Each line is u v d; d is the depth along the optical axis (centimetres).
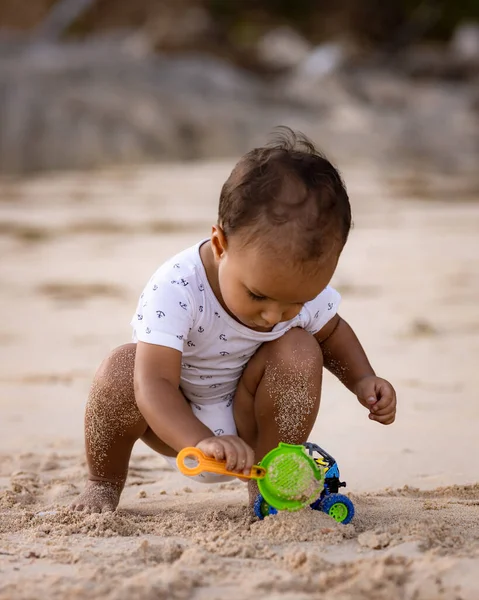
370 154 3328
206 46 4347
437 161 3419
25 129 3181
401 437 646
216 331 455
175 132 3325
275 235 399
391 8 5703
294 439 457
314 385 456
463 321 1145
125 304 1333
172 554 381
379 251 1777
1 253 1822
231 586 346
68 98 3309
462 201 2627
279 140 444
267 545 391
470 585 344
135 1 5266
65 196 2473
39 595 336
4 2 5109
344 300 1301
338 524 415
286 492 412
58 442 648
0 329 1156
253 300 416
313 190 404
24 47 3872
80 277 1548
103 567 364
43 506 487
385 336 1060
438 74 4516
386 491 516
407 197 2627
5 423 711
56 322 1202
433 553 375
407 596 336
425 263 1631
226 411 481
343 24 5622
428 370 886
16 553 392
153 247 1872
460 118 3800
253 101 3759
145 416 432
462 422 686
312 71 4203
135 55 3903
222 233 420
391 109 3947
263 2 5628
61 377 890
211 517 454
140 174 2819
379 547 389
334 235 405
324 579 347
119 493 486
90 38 4784
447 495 508
